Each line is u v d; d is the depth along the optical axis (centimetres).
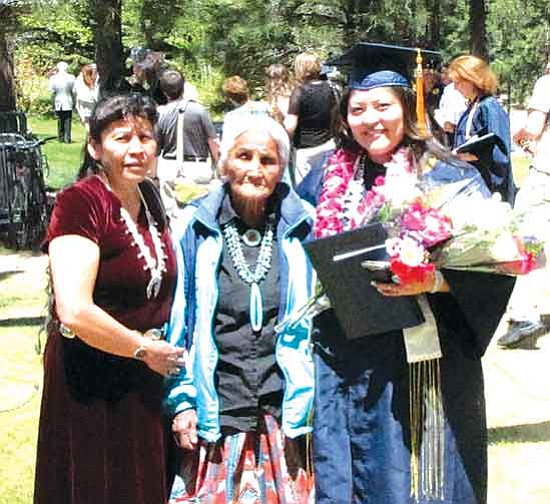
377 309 305
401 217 302
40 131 2250
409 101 321
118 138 320
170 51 1688
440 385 313
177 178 852
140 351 320
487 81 621
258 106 347
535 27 2352
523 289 674
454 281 302
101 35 1290
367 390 317
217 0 1555
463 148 554
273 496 344
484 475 321
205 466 344
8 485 470
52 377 328
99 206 320
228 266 343
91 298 317
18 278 917
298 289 339
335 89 808
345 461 320
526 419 551
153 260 327
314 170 349
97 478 326
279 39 1543
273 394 343
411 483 312
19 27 1187
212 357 340
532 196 630
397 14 1494
